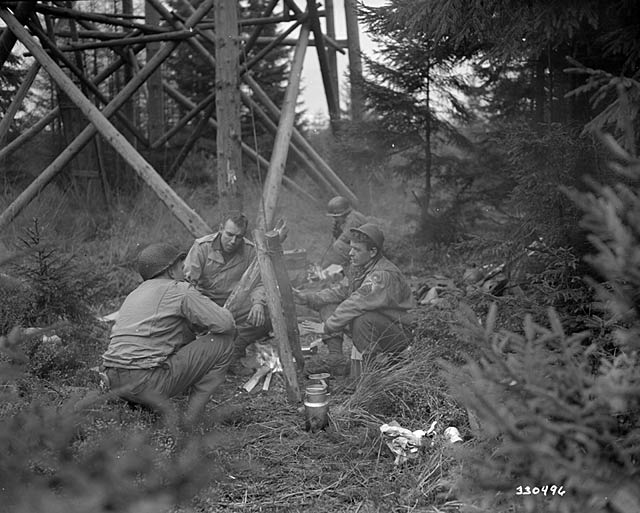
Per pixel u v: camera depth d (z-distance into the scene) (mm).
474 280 6332
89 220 10469
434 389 4441
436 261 8719
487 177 9266
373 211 10930
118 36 12156
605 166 4602
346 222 7445
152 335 4172
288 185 11625
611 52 5773
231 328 4344
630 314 2146
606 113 4293
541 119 7730
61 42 16812
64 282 5895
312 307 5820
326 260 8000
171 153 15352
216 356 4328
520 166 5090
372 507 3320
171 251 4453
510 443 2025
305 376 5305
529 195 4867
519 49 5750
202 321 4289
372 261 5273
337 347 5637
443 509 3232
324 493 3523
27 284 6125
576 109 6105
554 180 4742
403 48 9195
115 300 7484
